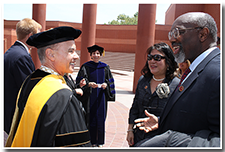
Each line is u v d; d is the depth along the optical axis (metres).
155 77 2.05
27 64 2.15
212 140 0.91
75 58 1.29
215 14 11.33
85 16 9.21
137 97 2.11
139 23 7.96
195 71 1.12
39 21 9.99
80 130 1.12
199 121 1.05
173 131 1.11
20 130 1.12
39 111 1.07
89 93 3.25
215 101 0.98
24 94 1.22
